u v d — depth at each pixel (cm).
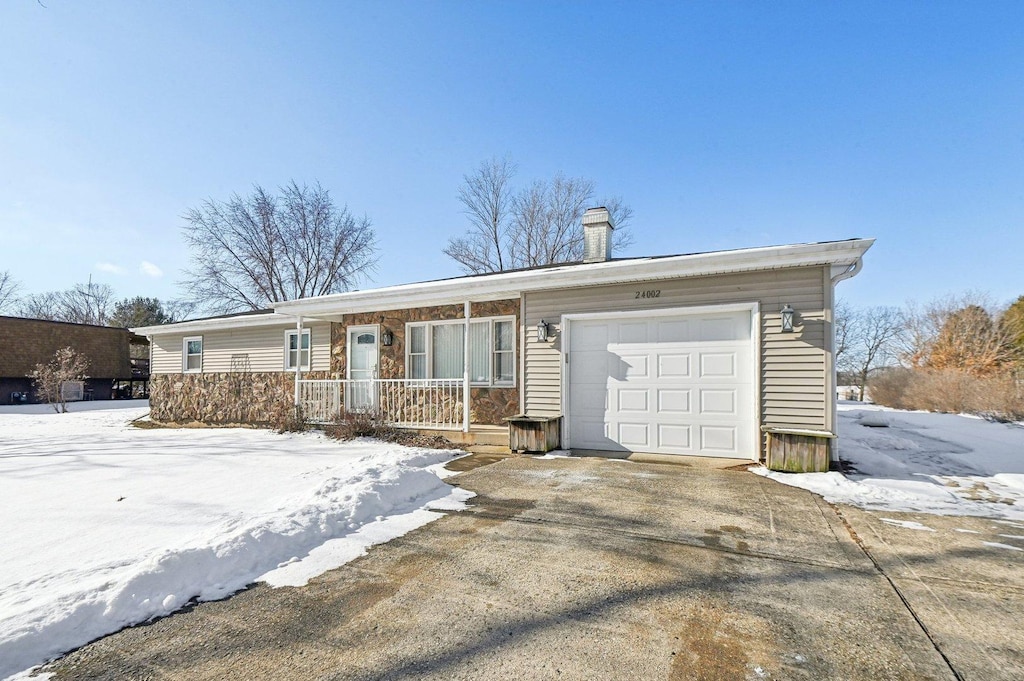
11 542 353
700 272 664
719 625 241
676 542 359
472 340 963
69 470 638
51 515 421
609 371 759
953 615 251
